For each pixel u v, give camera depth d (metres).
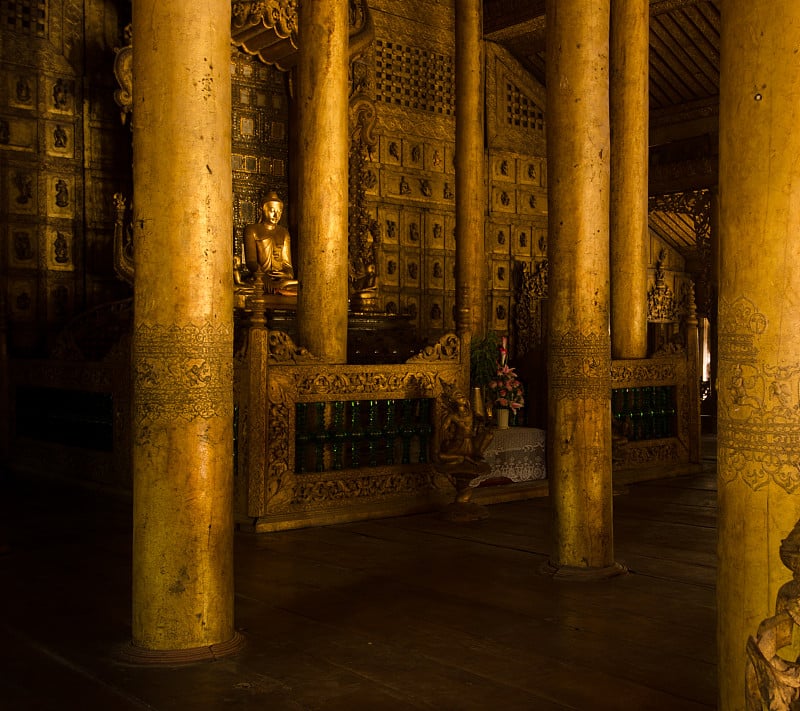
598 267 6.29
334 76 9.06
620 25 11.42
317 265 9.02
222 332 4.70
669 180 19.00
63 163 13.83
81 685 4.19
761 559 2.85
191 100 4.57
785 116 2.84
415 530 7.98
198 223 4.60
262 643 4.80
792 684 2.46
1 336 11.89
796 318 2.82
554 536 6.37
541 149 19.55
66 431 10.77
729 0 2.98
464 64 14.56
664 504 9.45
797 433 2.80
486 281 18.42
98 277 14.07
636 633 4.96
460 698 4.01
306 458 8.46
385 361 13.10
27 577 6.20
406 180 17.38
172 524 4.55
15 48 13.42
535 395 11.71
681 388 11.89
